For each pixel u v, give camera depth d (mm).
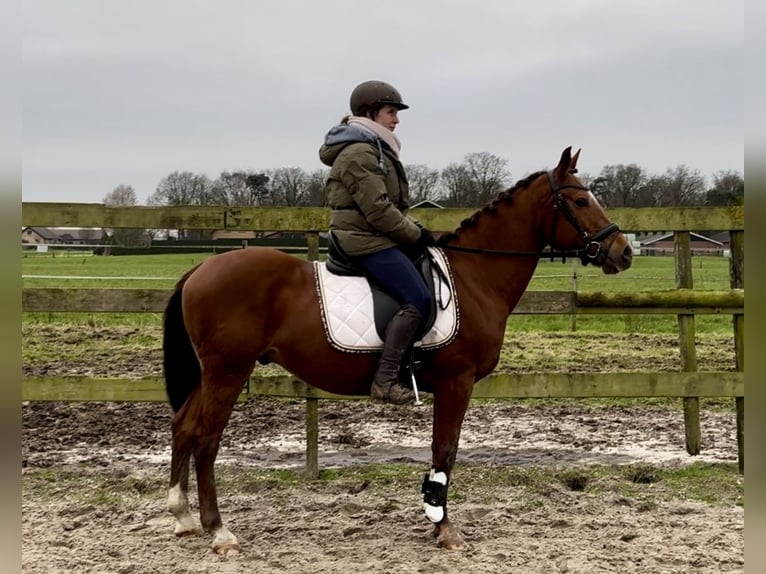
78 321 13359
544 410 7668
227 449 6246
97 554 3996
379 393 3902
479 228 4422
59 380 5598
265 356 4223
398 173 4207
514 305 4492
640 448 6230
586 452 6129
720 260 30078
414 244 4141
